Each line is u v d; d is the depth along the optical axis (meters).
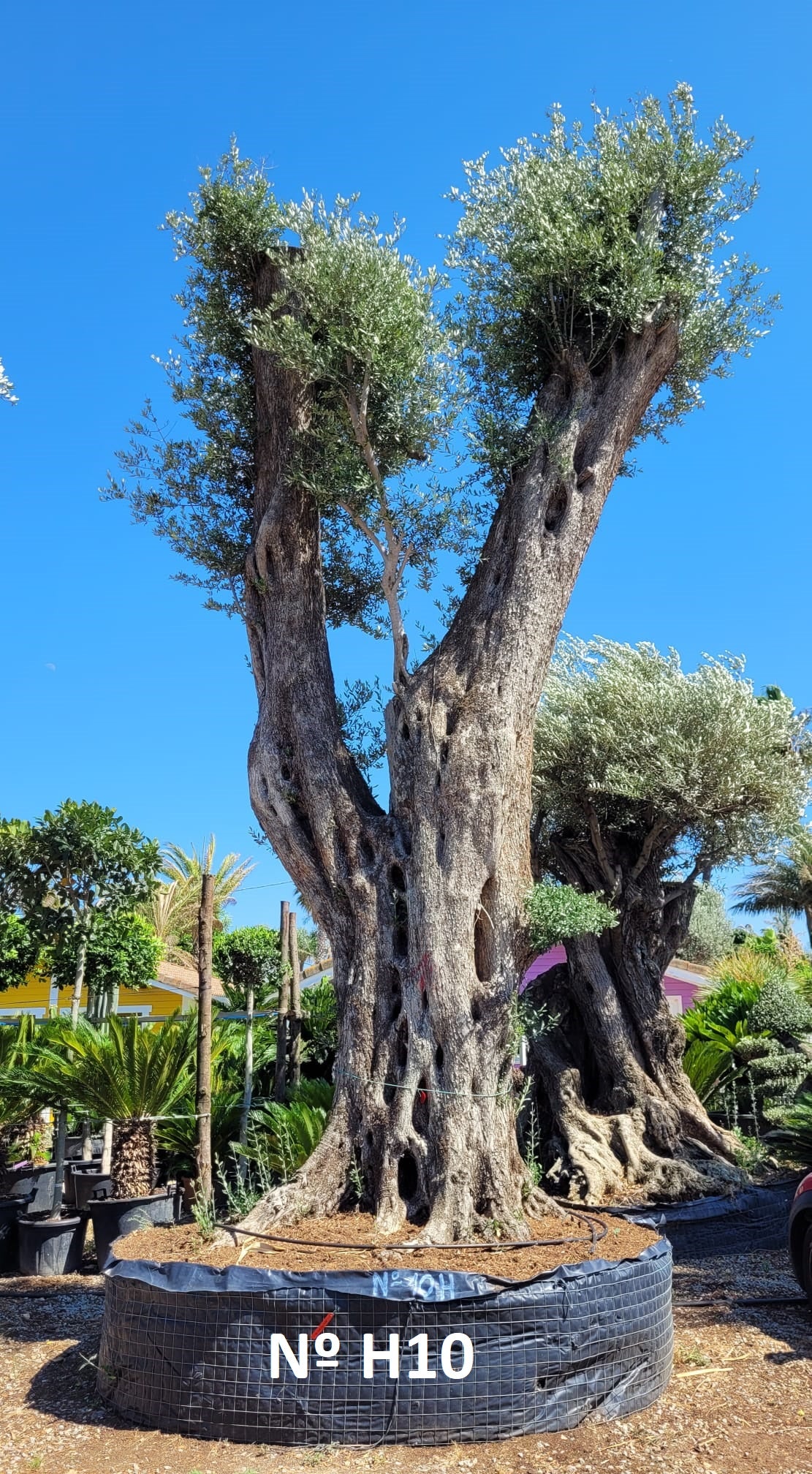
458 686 7.46
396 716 7.69
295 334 7.73
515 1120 7.06
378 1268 5.36
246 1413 4.71
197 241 8.68
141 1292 5.13
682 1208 9.55
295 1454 4.55
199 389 8.96
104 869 11.15
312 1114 8.84
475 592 7.91
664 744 11.15
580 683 12.18
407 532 8.29
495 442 8.12
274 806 7.71
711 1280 8.13
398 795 7.47
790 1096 13.16
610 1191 10.05
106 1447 4.69
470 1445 4.65
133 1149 8.95
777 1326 6.68
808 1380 5.59
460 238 8.67
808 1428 4.88
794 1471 4.36
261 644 8.25
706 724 11.29
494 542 8.00
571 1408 4.89
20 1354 6.23
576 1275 5.11
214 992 21.31
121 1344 5.17
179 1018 11.02
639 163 8.40
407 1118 6.57
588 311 8.22
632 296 7.85
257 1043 12.73
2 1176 9.76
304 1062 13.09
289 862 7.69
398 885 7.33
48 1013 16.09
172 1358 4.93
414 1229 6.22
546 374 8.68
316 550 8.47
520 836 7.28
